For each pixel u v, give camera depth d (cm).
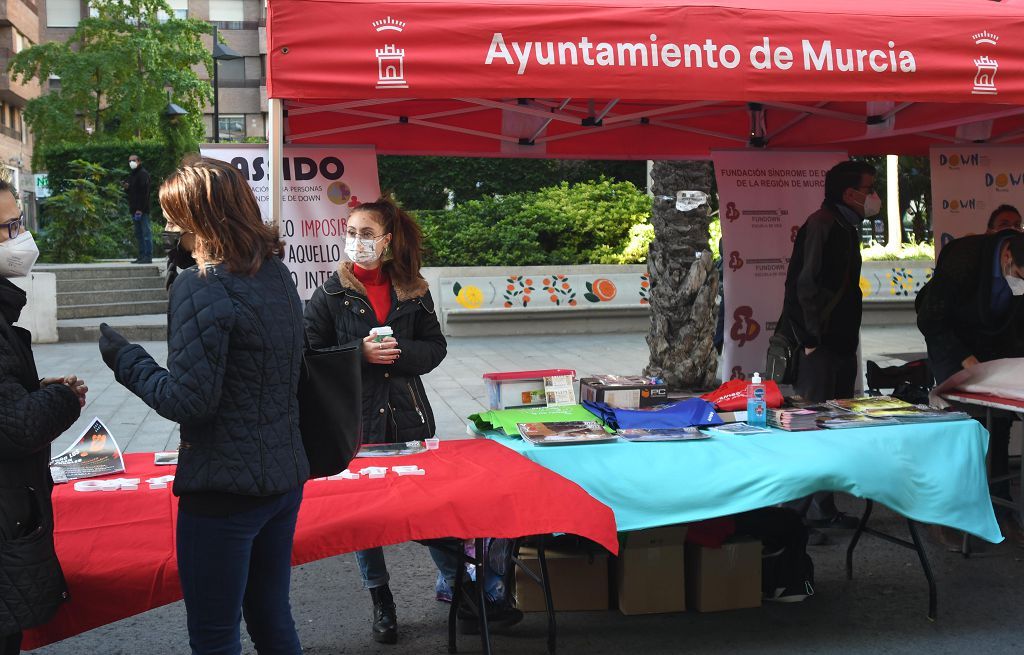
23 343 299
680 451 406
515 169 1844
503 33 424
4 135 4556
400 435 430
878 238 2128
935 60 460
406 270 437
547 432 419
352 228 422
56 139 3253
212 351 259
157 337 1420
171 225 269
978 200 732
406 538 339
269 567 289
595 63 431
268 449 270
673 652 404
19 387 284
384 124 680
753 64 445
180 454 271
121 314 1611
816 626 432
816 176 736
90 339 1387
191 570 271
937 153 723
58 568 296
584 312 1472
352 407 299
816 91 450
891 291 1537
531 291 1464
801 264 571
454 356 1255
